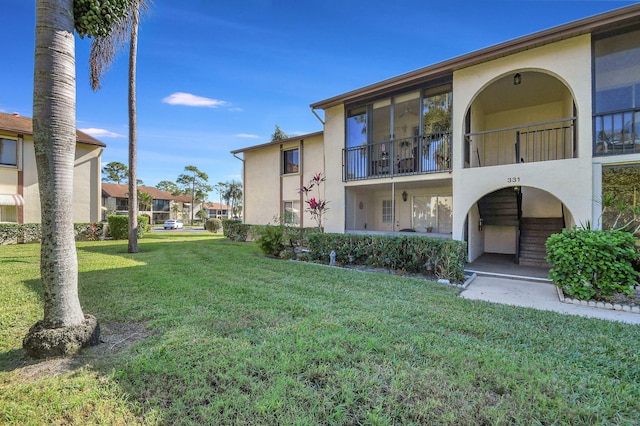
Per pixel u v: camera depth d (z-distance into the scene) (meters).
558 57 7.74
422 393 2.69
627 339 3.85
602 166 7.41
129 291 6.04
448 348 3.53
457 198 9.22
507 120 12.16
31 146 17.34
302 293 5.93
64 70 3.53
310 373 2.99
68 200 3.61
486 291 6.52
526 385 2.80
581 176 7.43
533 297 6.05
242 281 6.91
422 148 10.63
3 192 16.23
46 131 3.41
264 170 17.84
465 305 5.25
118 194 50.38
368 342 3.65
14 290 6.09
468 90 9.08
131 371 3.04
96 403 2.57
